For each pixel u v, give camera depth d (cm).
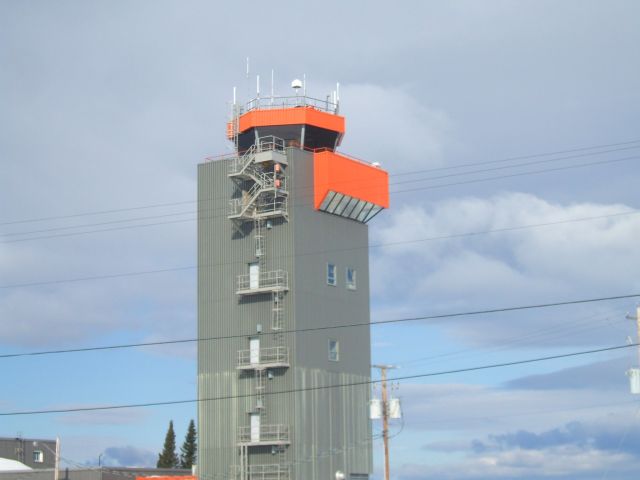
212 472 9356
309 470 9075
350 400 9606
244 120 9750
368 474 9638
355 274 9944
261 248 9450
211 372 9556
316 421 9231
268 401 9200
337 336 9612
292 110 9650
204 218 9862
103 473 11456
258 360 9300
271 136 9644
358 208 9969
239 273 9556
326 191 9531
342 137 9938
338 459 9356
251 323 9412
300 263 9350
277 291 9275
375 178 10081
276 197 9444
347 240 9919
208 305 9694
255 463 9175
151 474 12162
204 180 9919
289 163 9469
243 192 9625
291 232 9344
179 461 17375
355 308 9862
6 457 14725
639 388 7594
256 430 9200
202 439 9481
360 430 9631
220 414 9425
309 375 9238
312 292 9419
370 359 9931
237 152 9800
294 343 9169
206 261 9775
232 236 9662
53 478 11306
